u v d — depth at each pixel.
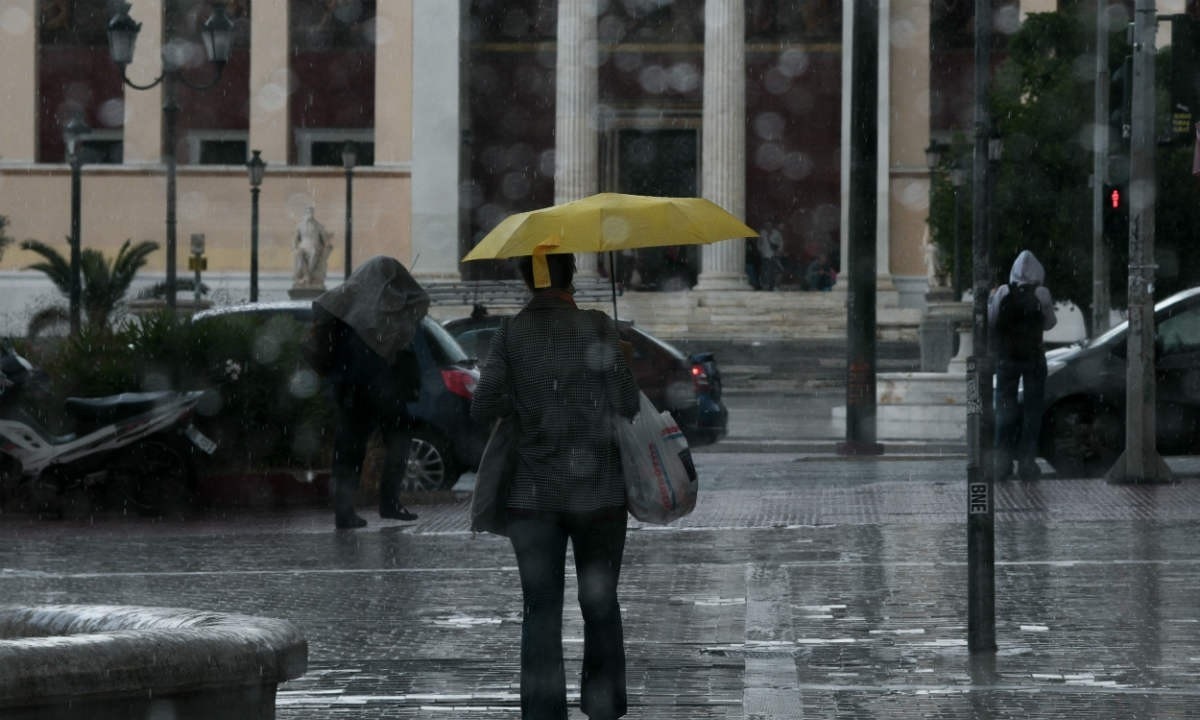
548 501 17.23
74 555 34.78
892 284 149.50
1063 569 29.70
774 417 89.38
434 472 45.31
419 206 151.75
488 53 158.12
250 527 40.28
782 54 157.00
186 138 153.75
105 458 42.78
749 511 40.75
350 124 154.50
